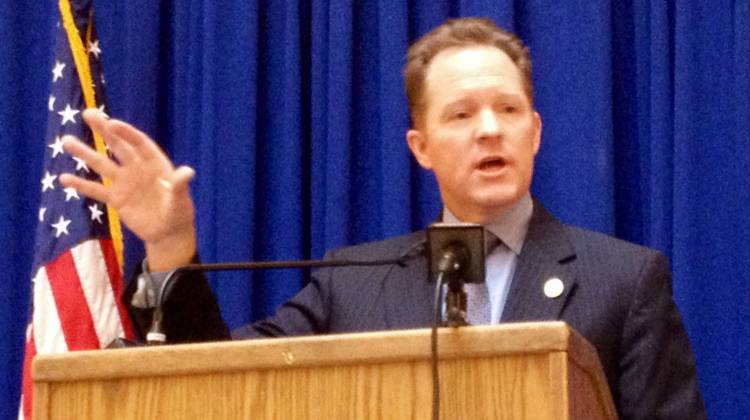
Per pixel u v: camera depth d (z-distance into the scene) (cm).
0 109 336
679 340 191
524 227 206
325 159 316
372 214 318
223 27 323
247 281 311
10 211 333
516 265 197
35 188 336
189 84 326
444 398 119
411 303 196
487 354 118
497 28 215
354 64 323
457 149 203
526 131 204
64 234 294
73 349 285
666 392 185
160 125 333
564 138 297
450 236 133
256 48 322
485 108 203
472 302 196
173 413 125
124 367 126
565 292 189
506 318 189
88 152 158
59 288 290
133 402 126
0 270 329
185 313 165
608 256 195
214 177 317
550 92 302
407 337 120
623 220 303
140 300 154
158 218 159
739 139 283
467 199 204
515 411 117
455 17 319
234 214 313
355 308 202
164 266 163
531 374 117
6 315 328
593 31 299
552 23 304
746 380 276
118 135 157
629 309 189
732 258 282
